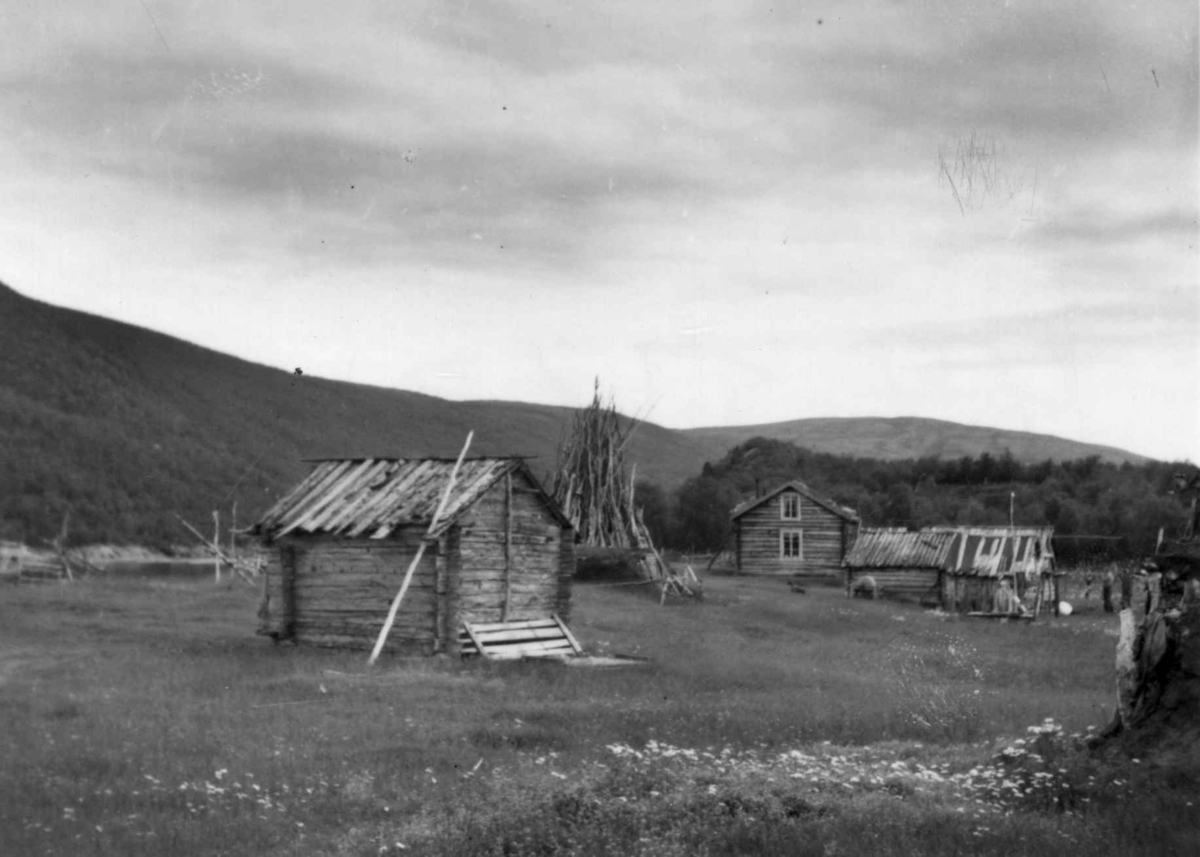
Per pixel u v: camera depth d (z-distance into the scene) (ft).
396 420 570.46
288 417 535.19
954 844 39.01
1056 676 113.09
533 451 557.74
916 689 96.43
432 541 113.60
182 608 150.10
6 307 531.91
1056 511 351.87
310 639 119.03
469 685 90.99
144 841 41.55
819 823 42.01
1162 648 51.37
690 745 65.87
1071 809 45.06
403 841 40.98
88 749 59.31
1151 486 352.69
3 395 440.04
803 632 152.35
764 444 444.14
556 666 106.42
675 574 206.59
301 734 65.51
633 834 41.68
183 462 438.40
